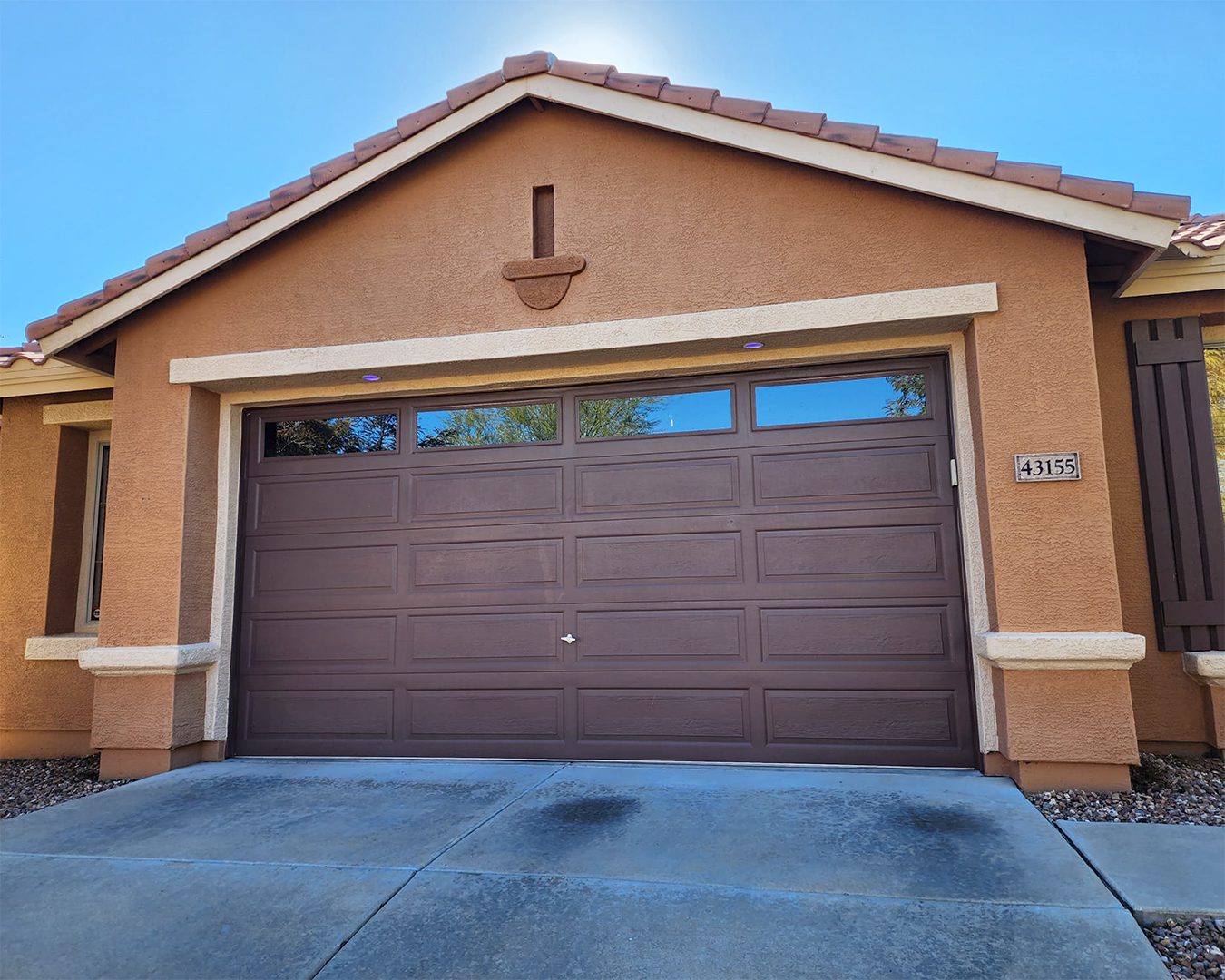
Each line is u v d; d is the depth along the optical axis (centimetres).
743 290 520
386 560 598
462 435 605
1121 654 437
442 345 558
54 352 597
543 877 341
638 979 262
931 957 269
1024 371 475
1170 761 503
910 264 498
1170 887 313
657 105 525
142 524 584
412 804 455
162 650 557
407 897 326
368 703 586
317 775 530
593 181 555
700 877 338
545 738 559
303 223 594
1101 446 461
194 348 598
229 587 607
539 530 579
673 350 541
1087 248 494
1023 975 257
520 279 553
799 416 552
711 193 534
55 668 688
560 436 586
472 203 573
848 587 527
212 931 304
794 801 438
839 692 521
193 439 594
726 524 551
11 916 322
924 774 490
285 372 577
